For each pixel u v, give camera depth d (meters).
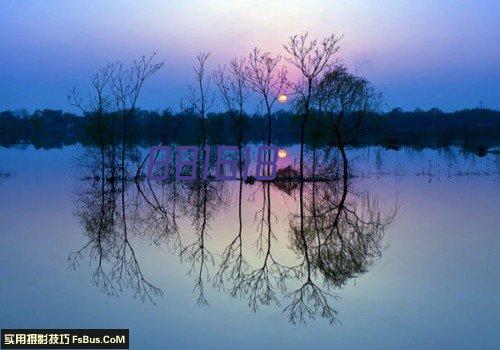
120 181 45.25
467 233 22.83
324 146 47.38
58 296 15.41
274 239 23.70
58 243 22.09
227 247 22.16
